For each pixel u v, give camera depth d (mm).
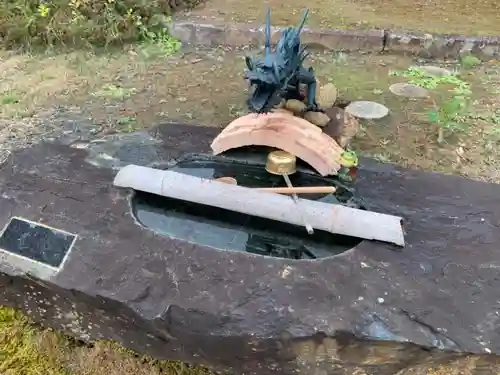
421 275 2223
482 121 3836
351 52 5031
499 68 4711
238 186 2607
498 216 2578
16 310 2689
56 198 2670
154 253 2354
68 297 2324
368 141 3529
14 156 3008
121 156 3057
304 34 5027
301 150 2766
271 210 2502
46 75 4574
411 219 2551
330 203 2629
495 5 5953
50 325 2623
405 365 2070
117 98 4156
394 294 2137
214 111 3961
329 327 2016
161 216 2662
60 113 3922
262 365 2162
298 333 2016
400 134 3635
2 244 2473
